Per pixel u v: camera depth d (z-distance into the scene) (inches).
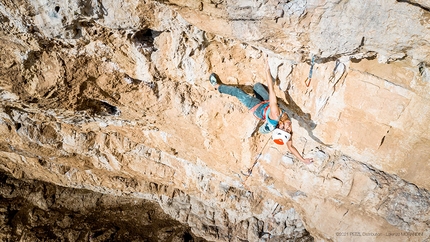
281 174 306.2
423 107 219.3
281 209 399.9
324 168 276.2
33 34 229.9
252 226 425.4
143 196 505.0
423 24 165.5
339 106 243.8
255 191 386.0
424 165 241.6
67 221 514.0
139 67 259.6
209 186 414.6
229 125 291.7
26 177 551.8
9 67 262.2
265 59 230.4
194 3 181.2
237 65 242.4
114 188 501.7
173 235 483.2
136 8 203.6
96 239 487.5
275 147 298.2
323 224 309.7
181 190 471.5
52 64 260.5
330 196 288.0
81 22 220.4
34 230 508.4
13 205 533.3
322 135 266.5
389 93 223.8
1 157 523.2
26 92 289.4
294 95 248.4
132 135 385.1
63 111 332.5
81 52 250.2
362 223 282.8
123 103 305.6
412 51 184.2
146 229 502.0
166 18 210.2
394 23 169.6
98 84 282.0
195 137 327.3
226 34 202.8
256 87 235.8
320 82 233.6
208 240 467.8
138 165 436.8
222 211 444.1
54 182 540.4
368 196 264.7
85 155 445.4
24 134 413.1
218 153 329.7
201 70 249.4
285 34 188.7
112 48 244.5
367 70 222.2
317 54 198.8
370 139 247.6
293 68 231.5
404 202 254.2
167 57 248.1
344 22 173.8
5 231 508.1
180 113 298.2
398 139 240.2
